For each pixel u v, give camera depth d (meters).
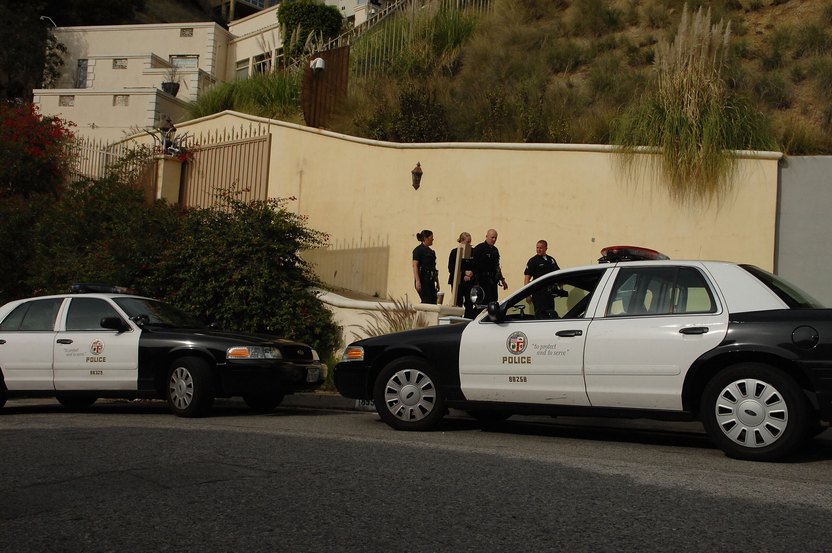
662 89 14.13
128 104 26.55
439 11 21.73
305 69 18.50
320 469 6.23
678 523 4.73
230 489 5.58
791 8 19.86
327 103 18.91
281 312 13.46
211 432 8.23
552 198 14.41
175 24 35.28
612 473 6.12
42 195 17.56
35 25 34.81
